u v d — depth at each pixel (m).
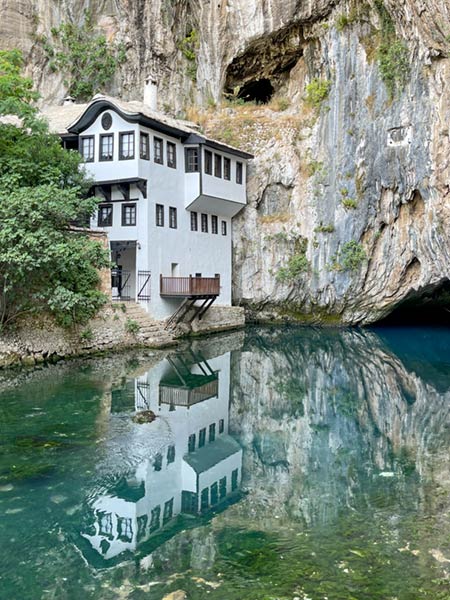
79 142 25.95
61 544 7.02
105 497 8.45
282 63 35.25
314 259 31.11
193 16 37.88
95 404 13.77
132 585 6.06
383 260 29.25
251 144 33.12
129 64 36.50
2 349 17.75
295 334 29.30
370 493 8.56
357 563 6.38
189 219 28.52
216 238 31.05
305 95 33.31
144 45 36.47
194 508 8.07
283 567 6.34
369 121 28.41
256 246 32.84
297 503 8.22
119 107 24.56
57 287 18.41
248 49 34.72
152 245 25.39
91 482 9.02
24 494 8.52
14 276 17.36
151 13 36.38
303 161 31.95
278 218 32.62
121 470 9.59
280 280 32.12
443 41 22.94
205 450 10.84
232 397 15.65
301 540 7.00
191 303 26.69
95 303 20.70
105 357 20.30
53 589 6.01
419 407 14.64
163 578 6.20
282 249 32.22
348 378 18.64
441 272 26.33
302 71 34.16
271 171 32.56
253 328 31.64
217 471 9.66
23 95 20.33
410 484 8.92
